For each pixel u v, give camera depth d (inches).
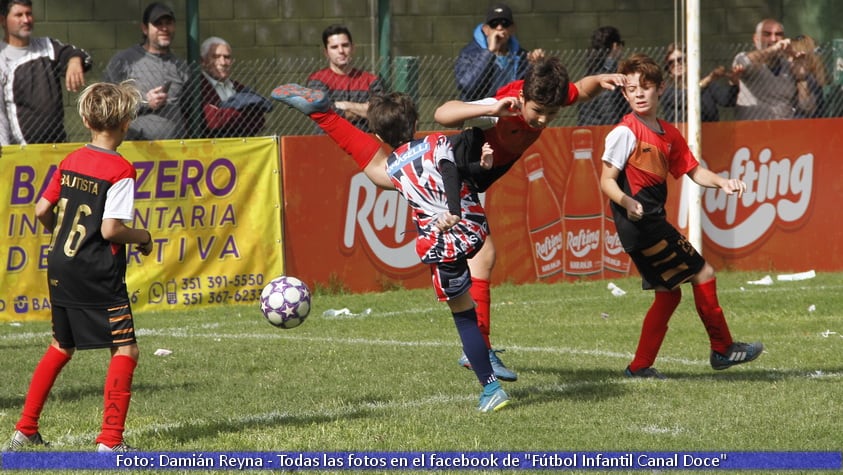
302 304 530.0
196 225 925.8
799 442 438.3
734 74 1108.5
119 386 424.8
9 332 812.0
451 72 1255.5
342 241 981.8
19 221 872.3
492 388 497.4
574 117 1216.2
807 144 1102.4
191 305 925.2
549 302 912.9
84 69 900.0
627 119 563.5
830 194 1111.0
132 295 904.9
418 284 1018.1
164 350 687.1
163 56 922.1
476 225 481.4
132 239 422.9
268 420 492.1
